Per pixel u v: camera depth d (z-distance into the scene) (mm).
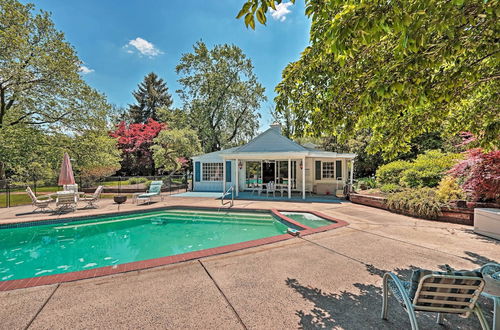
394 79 2264
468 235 5508
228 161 15641
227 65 24031
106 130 16688
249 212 9273
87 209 9461
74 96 14305
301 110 3846
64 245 6367
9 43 11383
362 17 1749
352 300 2859
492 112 3621
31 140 13797
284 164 14953
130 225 8328
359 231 5910
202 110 24359
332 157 13305
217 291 3059
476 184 6301
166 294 2990
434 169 9992
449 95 2822
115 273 3566
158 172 27906
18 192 14062
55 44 13414
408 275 3463
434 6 1650
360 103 2896
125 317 2520
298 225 6574
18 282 3260
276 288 3139
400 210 8211
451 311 2029
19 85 12547
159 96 37562
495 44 2129
